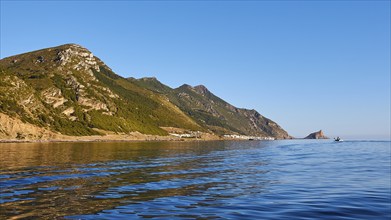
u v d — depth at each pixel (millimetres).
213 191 25719
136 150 89375
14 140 142250
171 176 34906
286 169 44625
